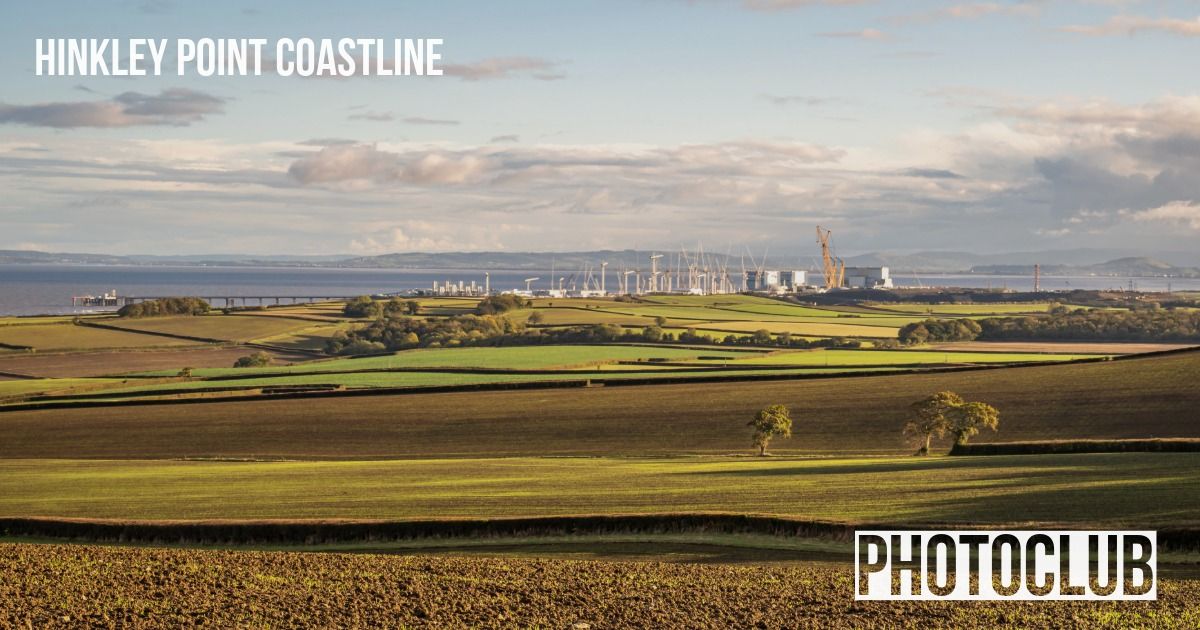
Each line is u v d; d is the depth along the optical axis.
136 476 67.38
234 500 56.00
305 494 57.44
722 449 80.00
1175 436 77.25
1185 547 41.22
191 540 47.19
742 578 39.16
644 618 34.12
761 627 33.47
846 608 35.34
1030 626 33.56
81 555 41.88
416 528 46.38
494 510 50.69
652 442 83.06
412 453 81.44
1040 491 51.62
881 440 82.12
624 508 50.34
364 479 63.31
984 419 74.75
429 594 36.53
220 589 36.84
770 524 45.47
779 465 67.00
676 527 45.91
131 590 36.50
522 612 34.56
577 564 41.16
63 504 56.16
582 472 65.06
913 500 50.84
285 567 40.22
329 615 33.91
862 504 50.19
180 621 33.09
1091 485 52.56
